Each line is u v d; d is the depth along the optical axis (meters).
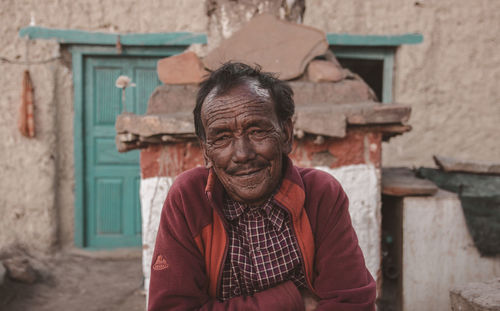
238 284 1.21
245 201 1.14
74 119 4.55
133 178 4.71
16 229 4.39
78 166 4.57
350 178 2.46
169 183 2.47
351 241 1.21
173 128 2.31
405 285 2.59
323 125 2.30
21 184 4.38
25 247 4.37
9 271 3.69
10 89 4.33
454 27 4.79
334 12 4.70
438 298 2.61
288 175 1.20
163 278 1.17
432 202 2.59
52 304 3.43
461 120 4.88
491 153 4.90
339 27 4.71
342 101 2.67
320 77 2.75
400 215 2.62
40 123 4.36
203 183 1.23
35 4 4.35
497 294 1.71
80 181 4.58
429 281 2.60
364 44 4.74
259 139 1.07
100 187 4.69
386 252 2.71
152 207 2.48
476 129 4.88
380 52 4.89
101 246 4.70
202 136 1.18
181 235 1.18
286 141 1.20
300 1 3.28
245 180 1.09
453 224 2.61
